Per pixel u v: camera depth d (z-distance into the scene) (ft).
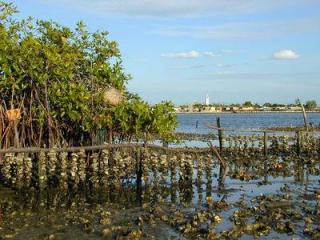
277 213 55.57
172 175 76.18
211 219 53.36
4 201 62.59
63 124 78.89
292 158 110.73
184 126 314.14
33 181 71.41
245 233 48.42
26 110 77.51
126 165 75.41
